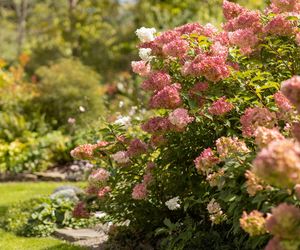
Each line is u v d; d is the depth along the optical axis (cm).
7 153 1214
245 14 491
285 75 496
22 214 755
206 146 517
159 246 567
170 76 528
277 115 429
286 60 496
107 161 580
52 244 631
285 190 360
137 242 600
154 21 1889
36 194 912
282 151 278
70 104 1388
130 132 787
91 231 693
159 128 499
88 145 580
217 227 533
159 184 568
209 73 468
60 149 1248
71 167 1098
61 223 718
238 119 478
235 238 465
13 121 1338
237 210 419
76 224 716
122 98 1438
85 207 643
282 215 293
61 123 1405
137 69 560
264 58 500
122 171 564
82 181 1070
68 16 2481
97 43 2333
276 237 303
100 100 1398
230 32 491
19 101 1463
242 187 385
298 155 283
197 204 552
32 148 1228
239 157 410
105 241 636
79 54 2381
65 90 1396
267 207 370
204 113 485
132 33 2256
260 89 461
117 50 2280
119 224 637
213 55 496
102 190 584
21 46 2923
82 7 2519
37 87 1515
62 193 763
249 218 327
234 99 476
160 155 544
